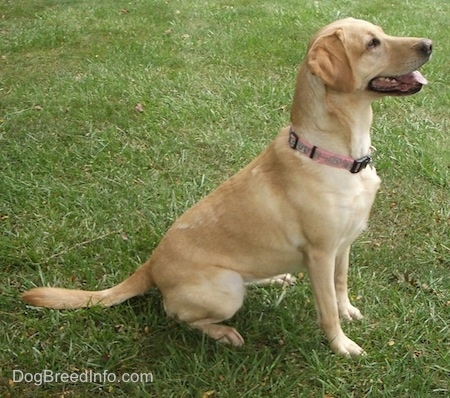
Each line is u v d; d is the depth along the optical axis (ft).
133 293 7.86
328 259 7.28
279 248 7.38
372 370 7.38
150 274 7.75
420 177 9.84
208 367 7.43
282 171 7.21
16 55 14.24
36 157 10.16
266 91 12.00
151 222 9.13
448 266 8.53
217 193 7.58
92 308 7.83
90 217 9.17
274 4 17.57
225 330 7.68
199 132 10.82
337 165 7.06
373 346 7.65
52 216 9.17
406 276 8.41
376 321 7.89
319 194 7.07
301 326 7.78
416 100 11.61
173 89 12.23
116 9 17.44
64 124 11.00
